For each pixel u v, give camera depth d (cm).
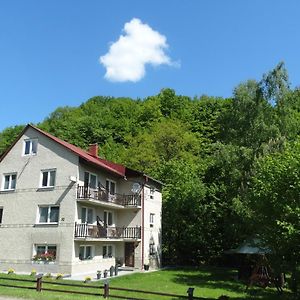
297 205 1644
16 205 3108
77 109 7800
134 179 3656
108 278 2706
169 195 4478
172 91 7712
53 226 2914
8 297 1475
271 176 1781
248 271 3066
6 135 6197
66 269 2784
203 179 4562
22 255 2967
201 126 6675
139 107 7662
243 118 3291
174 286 2512
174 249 4509
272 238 1741
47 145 3122
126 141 6588
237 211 2908
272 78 3247
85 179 3094
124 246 3581
